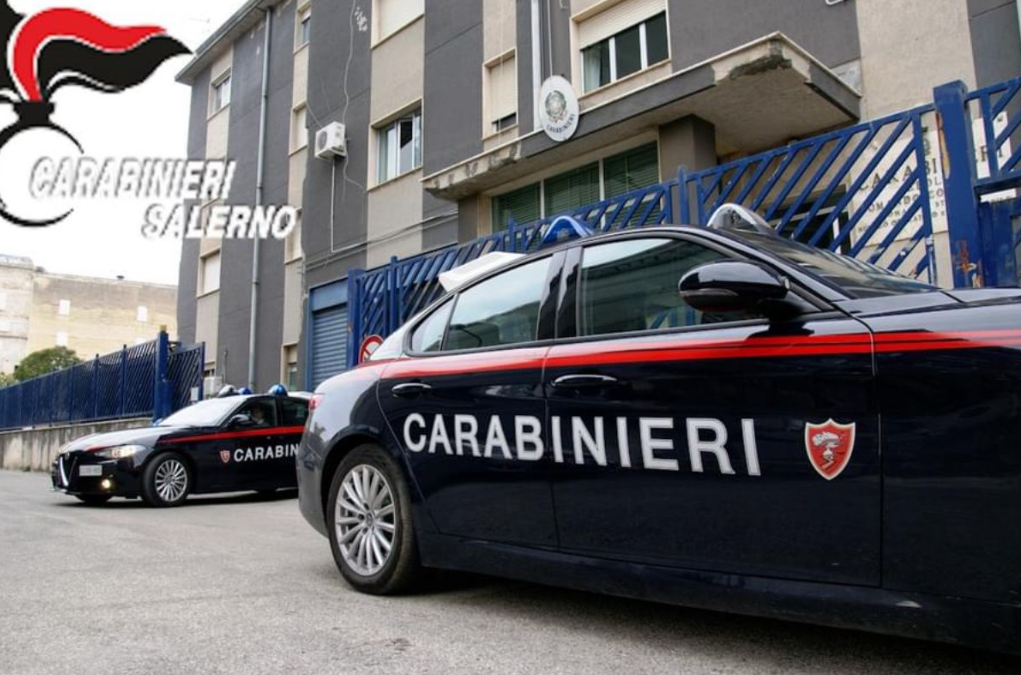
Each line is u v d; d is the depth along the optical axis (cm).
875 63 903
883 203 820
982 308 231
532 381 331
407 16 1606
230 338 2066
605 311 326
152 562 496
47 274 6906
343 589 407
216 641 313
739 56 838
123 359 1806
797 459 250
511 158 1141
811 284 270
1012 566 209
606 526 298
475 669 273
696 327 289
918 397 229
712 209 661
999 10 817
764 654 281
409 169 1566
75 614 361
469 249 880
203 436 909
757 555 257
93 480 859
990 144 520
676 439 280
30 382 2373
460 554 351
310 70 1850
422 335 408
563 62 1242
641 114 953
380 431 391
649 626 323
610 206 738
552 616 343
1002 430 213
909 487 227
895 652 279
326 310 1722
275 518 758
